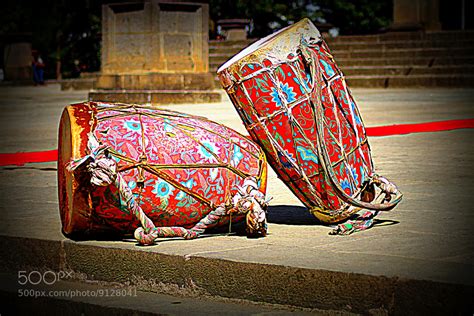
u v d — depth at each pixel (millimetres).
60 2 59625
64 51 59125
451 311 3398
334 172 4629
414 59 28859
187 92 18969
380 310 3576
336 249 4152
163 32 19031
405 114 14852
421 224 4805
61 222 4906
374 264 3771
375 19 58938
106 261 4340
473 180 6625
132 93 19094
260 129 4691
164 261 4137
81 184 4383
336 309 3684
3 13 61375
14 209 5625
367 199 4852
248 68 4648
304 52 4672
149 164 4457
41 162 8625
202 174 4582
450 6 40844
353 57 30312
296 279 3773
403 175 6945
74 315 4105
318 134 4602
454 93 23094
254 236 4578
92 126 4500
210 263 4008
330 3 58750
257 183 4738
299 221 5051
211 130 4781
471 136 10727
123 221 4520
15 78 40750
